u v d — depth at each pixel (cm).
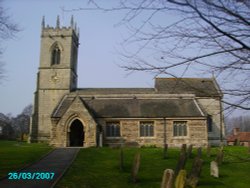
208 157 3209
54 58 6556
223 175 2356
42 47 6569
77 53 7194
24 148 3994
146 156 3238
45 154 3281
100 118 4753
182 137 4709
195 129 4728
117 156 3225
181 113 4791
